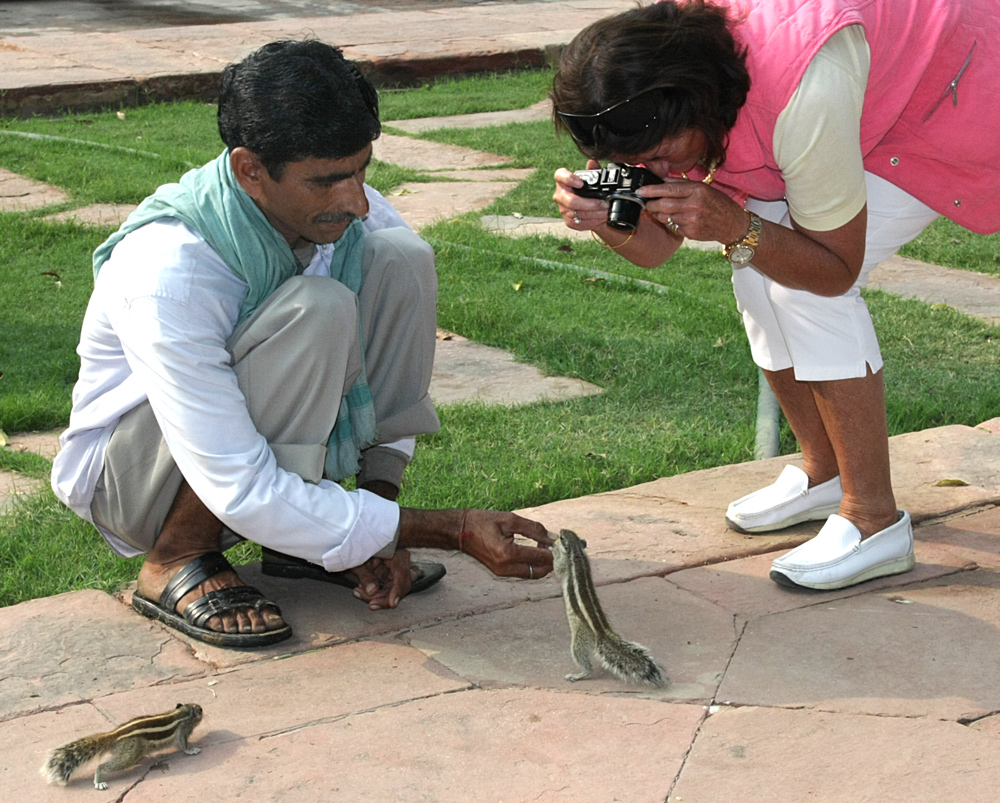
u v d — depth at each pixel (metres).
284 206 2.88
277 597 3.48
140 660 3.12
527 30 17.92
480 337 6.17
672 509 4.12
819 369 3.43
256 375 3.03
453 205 8.98
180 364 2.89
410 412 3.46
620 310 6.49
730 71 2.83
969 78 3.21
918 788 2.58
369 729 2.81
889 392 5.33
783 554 3.77
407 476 4.36
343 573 3.50
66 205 8.61
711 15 2.85
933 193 3.38
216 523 3.31
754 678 3.03
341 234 2.98
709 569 3.67
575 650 3.03
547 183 9.66
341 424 3.28
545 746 2.74
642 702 2.93
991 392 5.33
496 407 5.12
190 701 2.93
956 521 4.03
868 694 2.95
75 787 2.61
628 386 5.39
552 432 4.88
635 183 3.05
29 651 3.15
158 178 9.38
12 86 12.59
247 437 2.96
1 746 2.74
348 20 19.17
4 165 9.94
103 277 3.06
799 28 2.92
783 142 2.96
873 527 3.55
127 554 3.49
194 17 19.83
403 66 15.03
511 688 2.99
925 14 3.13
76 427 3.18
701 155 3.02
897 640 3.22
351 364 3.20
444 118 12.88
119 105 13.20
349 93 2.76
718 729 2.81
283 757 2.70
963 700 2.93
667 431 4.91
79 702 2.93
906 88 3.12
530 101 13.66
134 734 2.61
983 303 6.90
